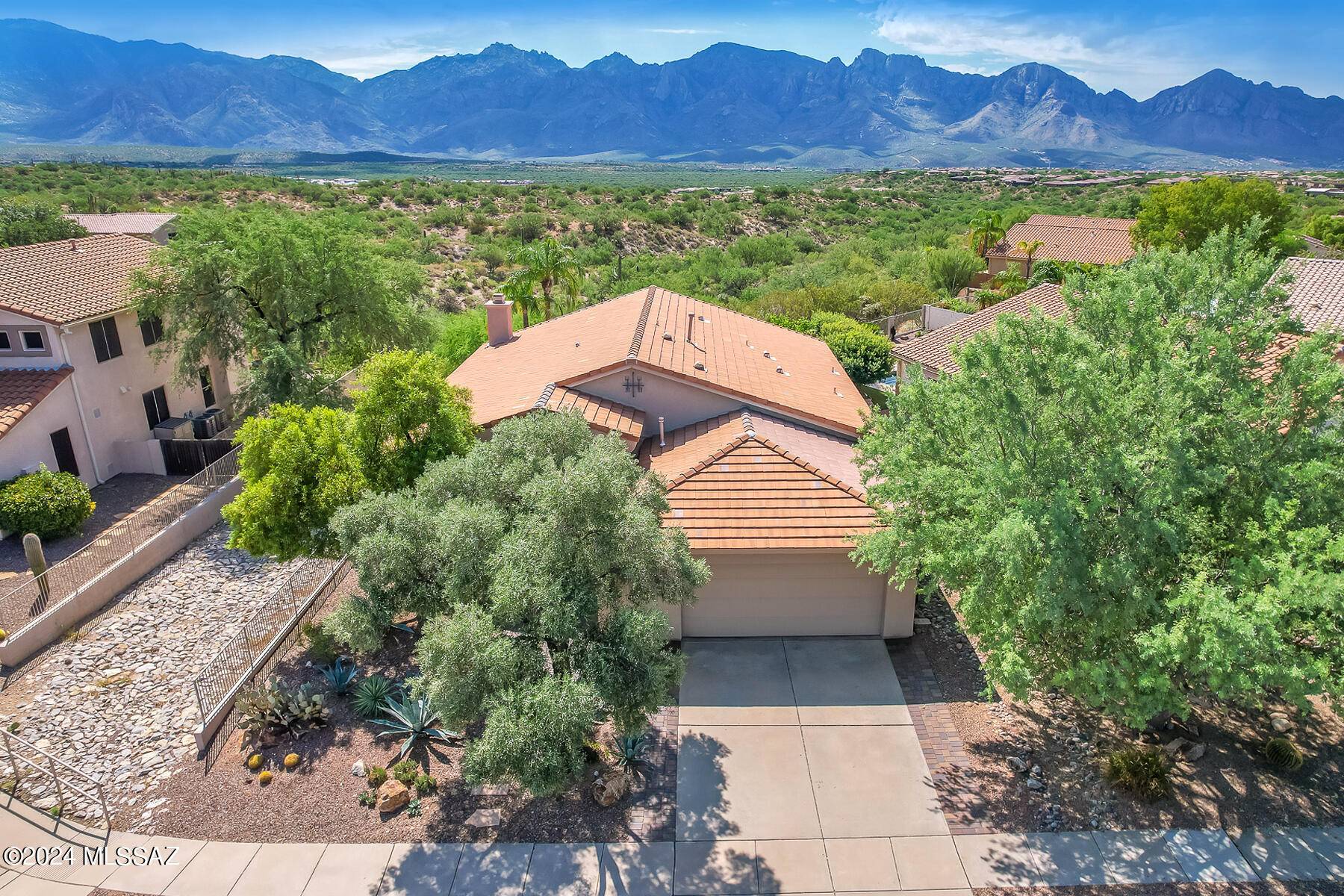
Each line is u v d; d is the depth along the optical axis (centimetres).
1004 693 1413
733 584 1562
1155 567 993
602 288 5744
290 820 1148
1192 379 959
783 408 1966
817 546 1474
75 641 1623
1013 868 1046
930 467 1202
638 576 1023
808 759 1258
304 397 2373
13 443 2089
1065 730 1311
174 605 1766
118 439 2483
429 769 1241
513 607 955
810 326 3444
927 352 2730
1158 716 1291
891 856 1068
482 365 2516
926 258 5578
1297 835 1091
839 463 1783
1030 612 946
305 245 2492
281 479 1466
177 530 2011
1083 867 1045
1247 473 1003
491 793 1188
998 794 1178
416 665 1498
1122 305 1122
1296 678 830
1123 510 990
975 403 1136
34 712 1405
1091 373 1009
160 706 1428
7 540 1998
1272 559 919
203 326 2445
